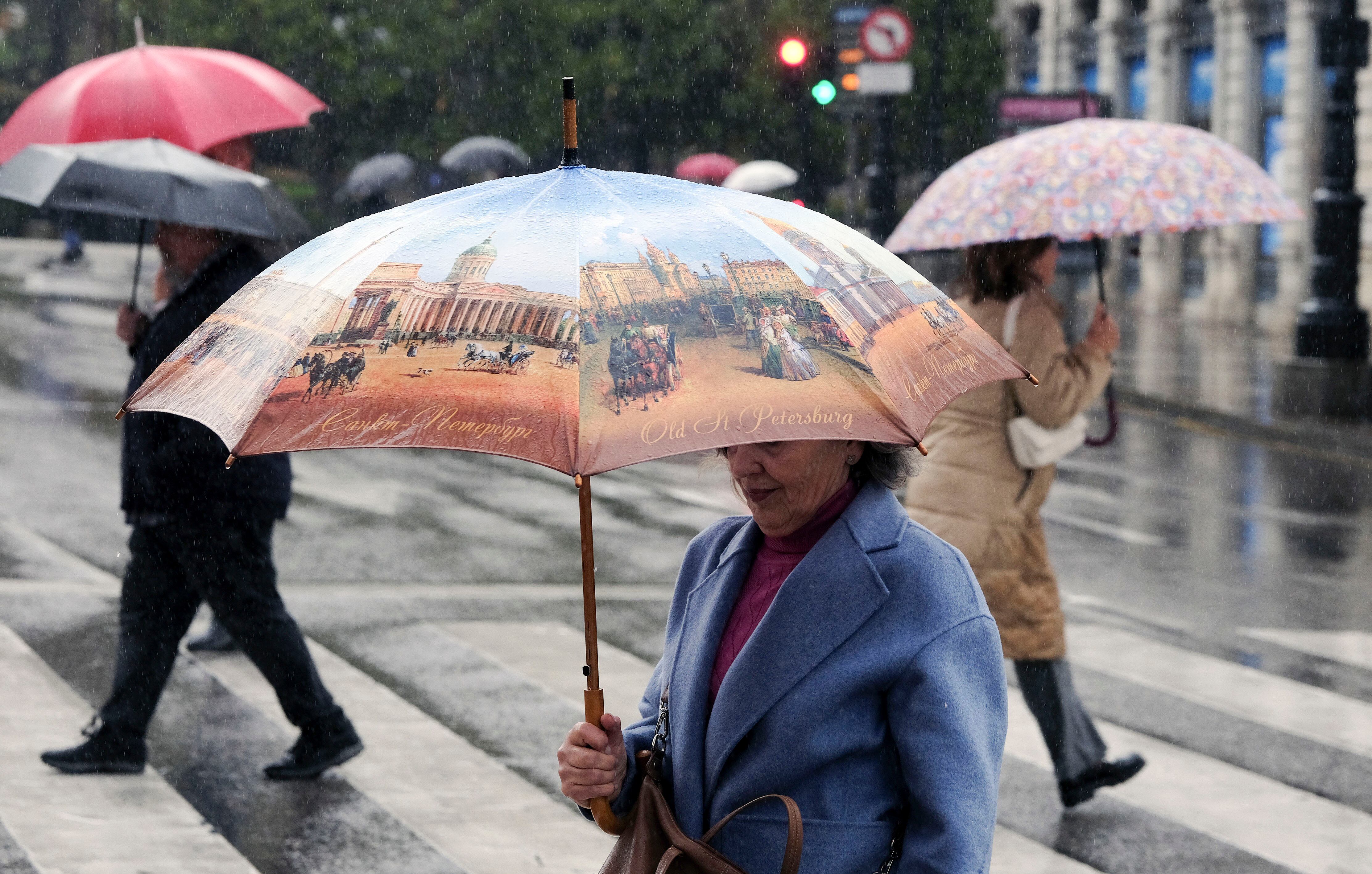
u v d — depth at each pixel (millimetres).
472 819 5098
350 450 12391
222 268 5344
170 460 5164
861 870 2252
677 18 39125
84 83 6148
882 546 2316
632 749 2500
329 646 7047
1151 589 8555
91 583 7945
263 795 5230
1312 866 4895
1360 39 17797
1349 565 9266
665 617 7699
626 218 2076
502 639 7215
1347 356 18094
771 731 2266
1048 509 10812
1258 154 30672
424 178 37625
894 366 2053
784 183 24828
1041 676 5219
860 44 20453
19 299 24141
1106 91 35938
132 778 5336
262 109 6320
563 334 1913
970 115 37344
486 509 10305
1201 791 5551
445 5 38531
